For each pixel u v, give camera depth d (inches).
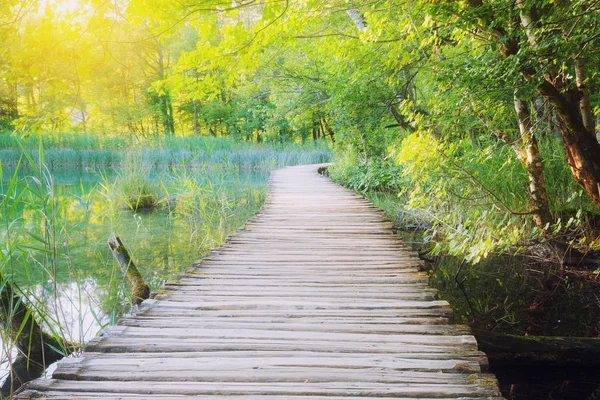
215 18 146.3
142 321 112.3
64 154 738.2
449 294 183.2
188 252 243.4
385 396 77.5
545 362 118.6
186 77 172.4
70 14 116.6
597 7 118.6
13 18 111.0
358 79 337.1
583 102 183.5
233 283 146.2
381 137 485.7
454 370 86.0
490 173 237.8
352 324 110.0
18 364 125.8
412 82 359.9
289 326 108.9
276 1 147.1
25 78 122.7
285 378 83.1
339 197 360.2
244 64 174.6
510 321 152.1
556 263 214.2
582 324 146.3
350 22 342.3
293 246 200.4
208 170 630.5
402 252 187.8
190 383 81.6
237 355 92.9
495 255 237.0
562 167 246.8
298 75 511.2
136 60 892.6
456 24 133.8
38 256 225.9
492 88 148.5
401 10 222.2
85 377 83.7
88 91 909.8
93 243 261.0
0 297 121.1
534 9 152.8
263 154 849.5
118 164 764.0
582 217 213.6
